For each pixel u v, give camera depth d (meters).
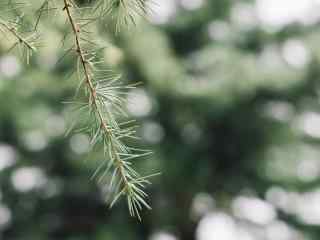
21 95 13.43
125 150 1.85
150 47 13.78
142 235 16.95
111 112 1.85
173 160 15.88
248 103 15.80
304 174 16.95
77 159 15.39
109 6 1.84
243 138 16.52
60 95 12.87
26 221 17.62
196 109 15.45
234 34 17.55
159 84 14.48
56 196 17.47
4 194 17.67
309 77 15.94
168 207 16.77
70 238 16.61
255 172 16.75
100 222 17.02
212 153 16.69
